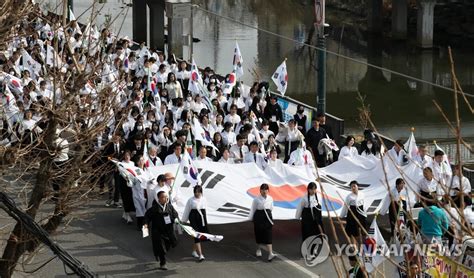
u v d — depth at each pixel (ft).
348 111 197.57
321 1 126.82
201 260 90.58
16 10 56.80
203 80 151.43
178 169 95.35
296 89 215.92
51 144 57.06
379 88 219.00
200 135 110.42
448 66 239.71
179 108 126.52
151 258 91.61
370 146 110.93
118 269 88.63
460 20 263.90
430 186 91.04
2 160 56.95
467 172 105.91
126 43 149.79
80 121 63.57
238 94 136.98
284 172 99.55
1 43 56.95
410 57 250.16
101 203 105.70
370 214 95.81
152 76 139.85
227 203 94.32
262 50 248.73
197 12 298.35
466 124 186.29
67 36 58.59
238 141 111.14
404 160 102.32
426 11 251.60
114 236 97.45
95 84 73.36
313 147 119.96
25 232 55.01
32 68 124.77
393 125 186.29
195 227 89.71
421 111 198.59
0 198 47.21
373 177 101.60
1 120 77.56
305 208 90.53
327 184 99.40
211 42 254.27
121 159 100.07
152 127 113.39
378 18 274.16
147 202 94.38
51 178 56.75
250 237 97.60
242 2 320.09
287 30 276.62
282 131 122.93
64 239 96.02
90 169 69.36
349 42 267.80
